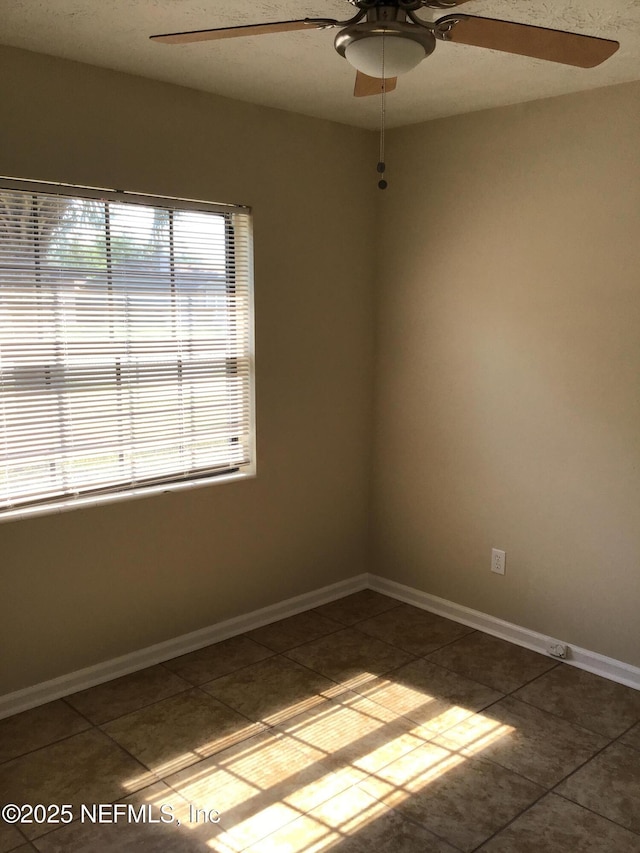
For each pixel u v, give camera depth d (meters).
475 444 3.35
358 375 3.70
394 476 3.74
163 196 2.84
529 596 3.22
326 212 3.41
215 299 3.10
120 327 2.81
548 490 3.10
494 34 1.62
